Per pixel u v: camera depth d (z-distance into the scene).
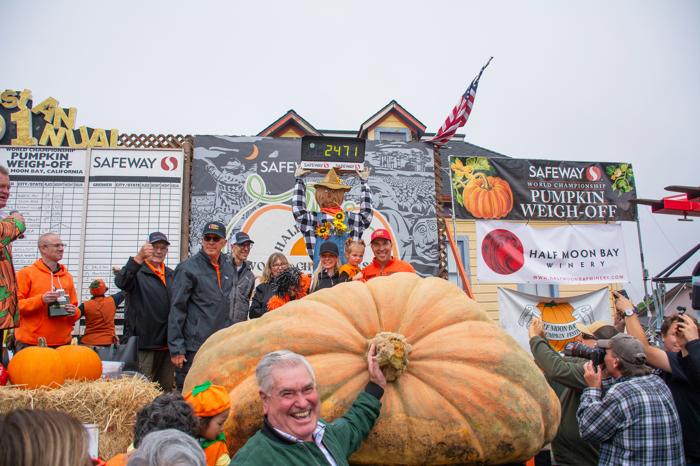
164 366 5.91
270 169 8.45
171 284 5.59
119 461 2.68
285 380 2.41
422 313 3.09
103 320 6.24
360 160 6.23
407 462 2.79
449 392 2.83
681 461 3.50
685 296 16.28
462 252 11.50
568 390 4.25
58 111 8.20
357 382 2.87
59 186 7.91
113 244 7.87
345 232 5.95
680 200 9.89
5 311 3.91
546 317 9.23
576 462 4.13
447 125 8.80
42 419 1.56
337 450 2.51
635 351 3.61
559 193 9.91
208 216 8.23
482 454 2.81
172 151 8.16
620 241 9.82
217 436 2.85
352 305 3.11
